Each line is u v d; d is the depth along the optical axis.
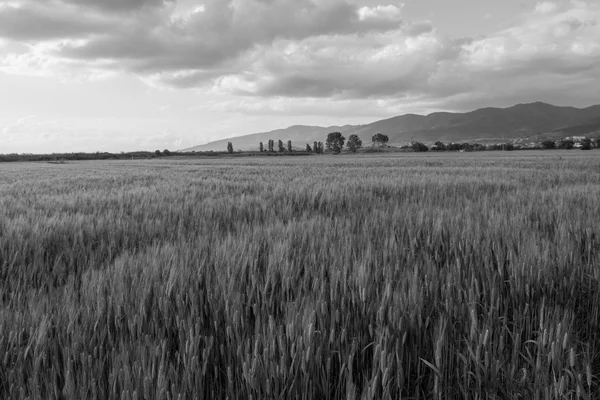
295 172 20.98
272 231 4.42
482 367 1.84
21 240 4.33
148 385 1.61
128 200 8.18
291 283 2.67
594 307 2.59
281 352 1.84
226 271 2.85
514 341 2.08
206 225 5.60
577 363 1.93
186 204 7.44
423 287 2.70
